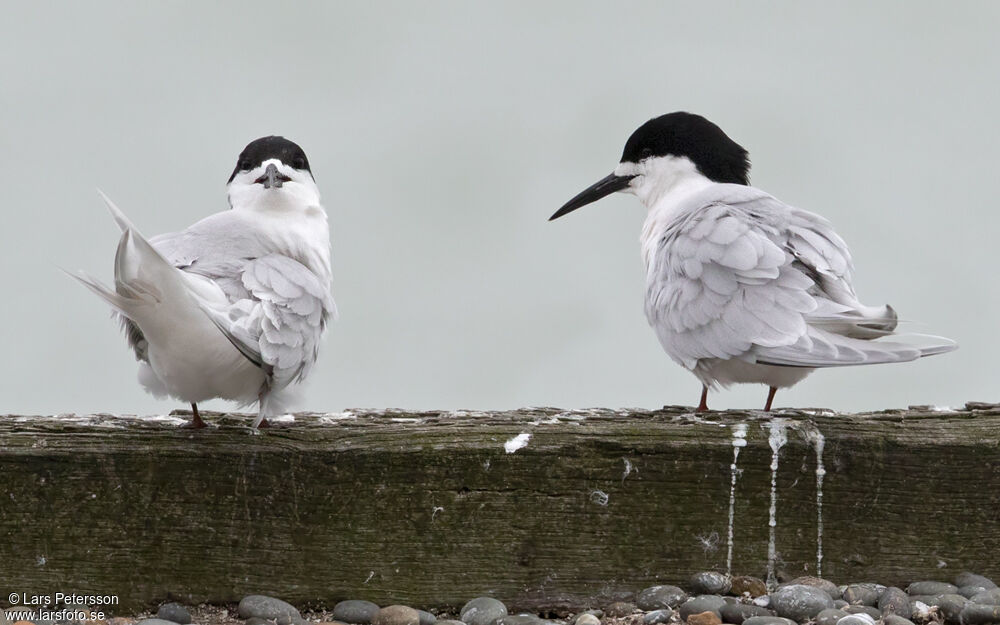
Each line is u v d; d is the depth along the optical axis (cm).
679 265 971
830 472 785
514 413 965
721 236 947
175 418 915
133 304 744
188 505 759
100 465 753
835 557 787
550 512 774
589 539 776
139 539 756
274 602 749
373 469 767
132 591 754
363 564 767
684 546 780
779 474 784
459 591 770
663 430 785
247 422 894
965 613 726
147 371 874
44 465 748
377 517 768
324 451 766
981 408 887
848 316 870
